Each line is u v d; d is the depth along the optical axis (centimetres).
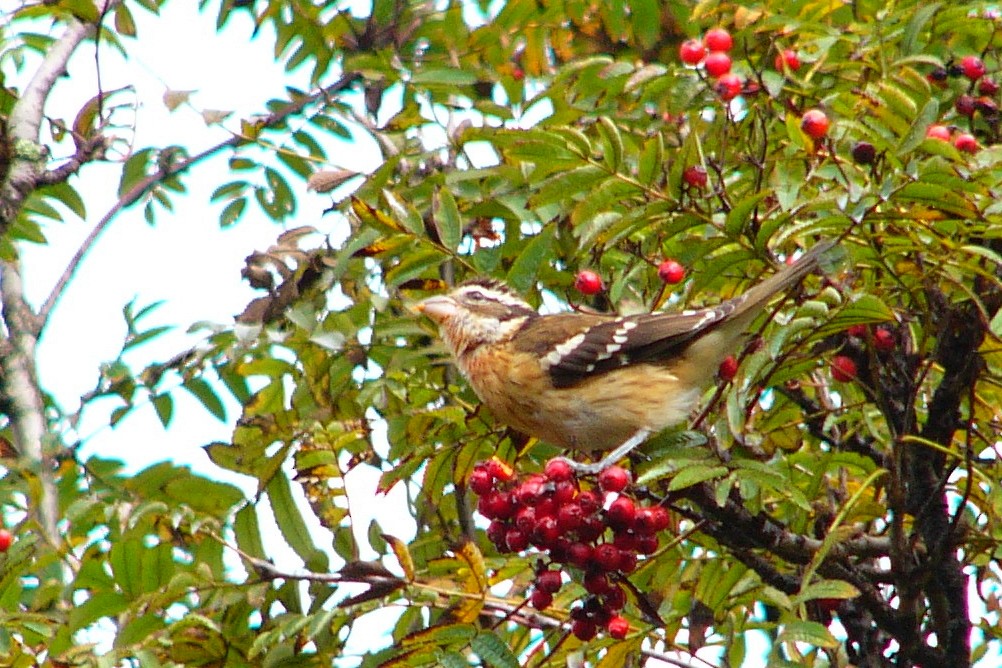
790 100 1047
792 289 945
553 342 1065
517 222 1198
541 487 856
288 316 1096
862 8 1198
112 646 1021
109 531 1167
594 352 1050
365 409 1108
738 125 1076
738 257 942
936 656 999
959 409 1003
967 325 958
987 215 871
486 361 1087
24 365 1375
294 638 1034
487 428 1112
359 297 1182
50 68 1420
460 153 1222
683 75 1030
